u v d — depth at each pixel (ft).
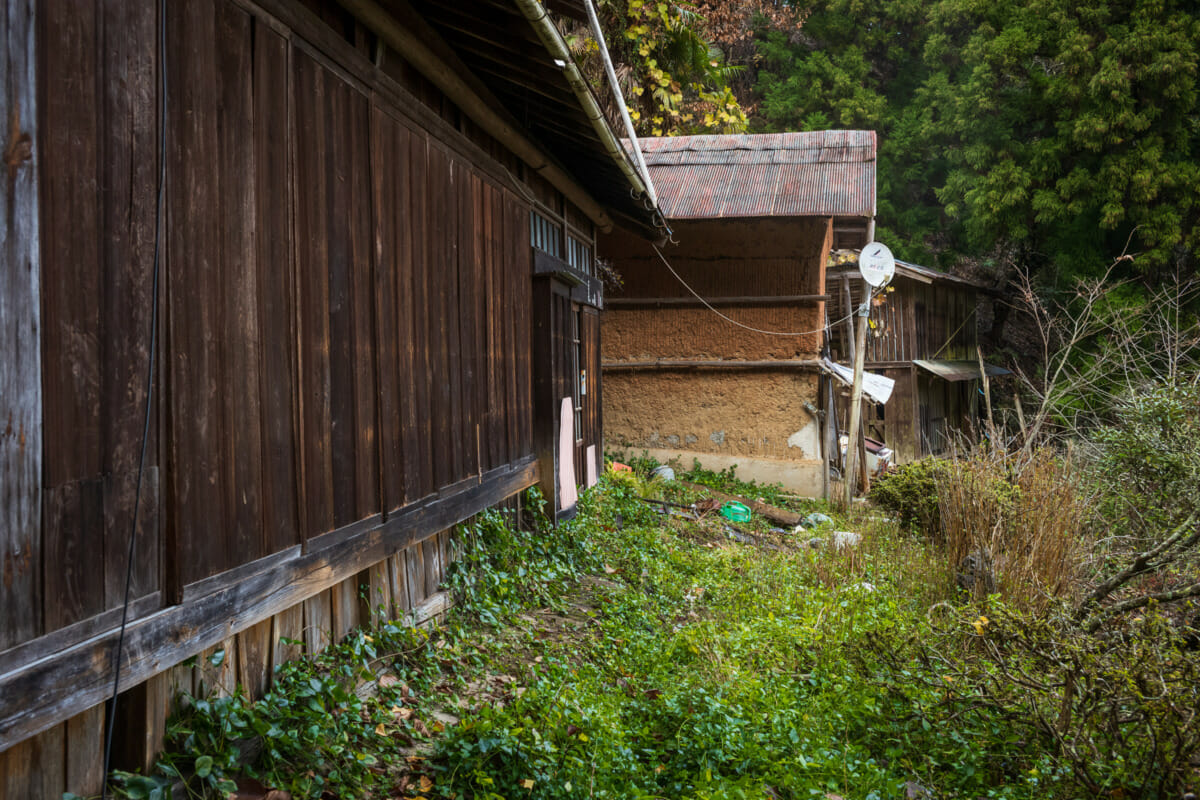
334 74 12.98
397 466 15.06
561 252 28.22
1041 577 22.44
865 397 48.19
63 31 7.79
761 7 87.92
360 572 14.57
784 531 36.83
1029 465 26.78
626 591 22.29
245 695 11.04
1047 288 74.38
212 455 9.96
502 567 19.97
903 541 28.94
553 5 19.67
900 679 16.31
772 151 44.88
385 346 14.62
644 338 46.73
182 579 9.39
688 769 13.10
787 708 15.16
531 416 24.06
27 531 7.48
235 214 10.44
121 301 8.55
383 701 13.26
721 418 45.96
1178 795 12.37
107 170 8.34
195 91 9.69
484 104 19.06
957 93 79.56
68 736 8.42
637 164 25.23
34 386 7.54
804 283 44.88
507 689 14.71
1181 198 64.75
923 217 88.43
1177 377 37.01
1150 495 27.99
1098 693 13.62
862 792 12.64
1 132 7.13
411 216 15.87
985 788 13.32
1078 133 66.80
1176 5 65.82
